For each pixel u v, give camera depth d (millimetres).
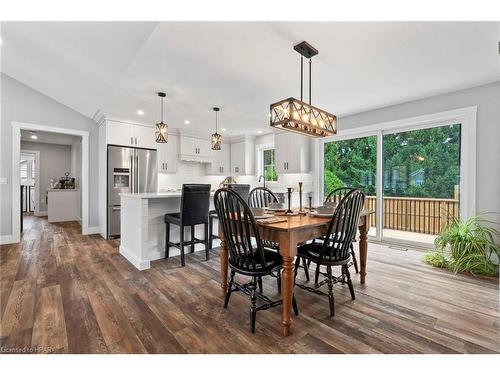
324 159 5020
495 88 3086
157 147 5277
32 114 4410
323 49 2326
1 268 2977
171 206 3545
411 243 3924
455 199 3525
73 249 3838
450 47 2283
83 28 2348
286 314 1710
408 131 3971
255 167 6355
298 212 2570
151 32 2109
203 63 2627
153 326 1806
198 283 2582
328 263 2008
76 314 1953
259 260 1898
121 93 3508
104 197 4648
